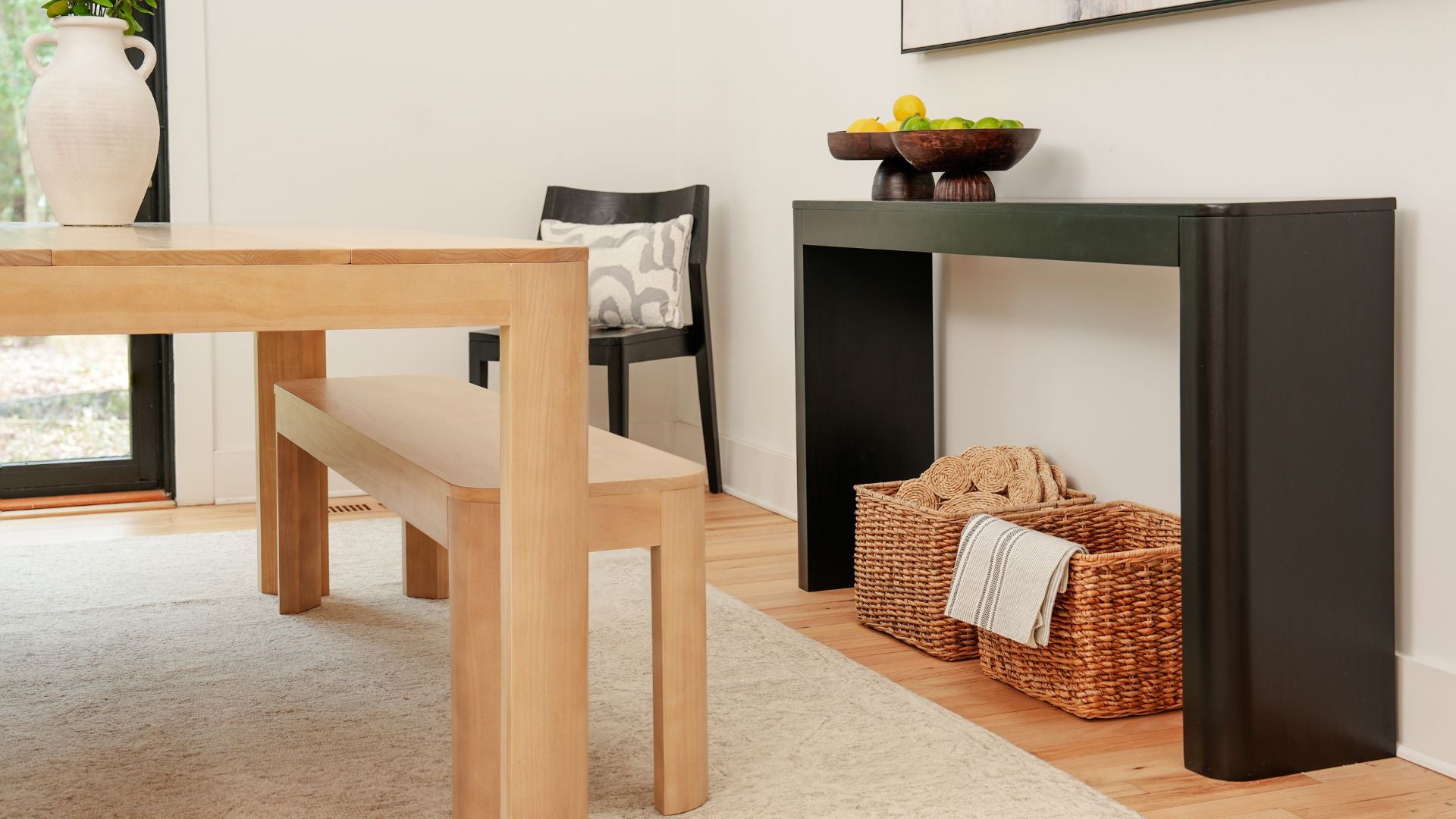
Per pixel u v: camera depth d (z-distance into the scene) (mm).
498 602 1521
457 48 3818
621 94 4023
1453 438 1780
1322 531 1791
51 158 2094
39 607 2578
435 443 1816
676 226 3635
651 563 1637
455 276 1376
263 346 2627
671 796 1637
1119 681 2008
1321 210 1747
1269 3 2043
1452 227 1763
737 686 2127
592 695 2082
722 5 3791
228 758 1811
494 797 1537
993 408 2781
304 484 2533
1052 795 1693
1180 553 1985
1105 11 2338
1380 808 1682
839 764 1801
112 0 2162
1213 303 1704
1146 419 2348
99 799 1670
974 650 2324
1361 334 1797
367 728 1933
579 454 1458
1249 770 1775
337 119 3701
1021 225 2002
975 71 2758
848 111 3195
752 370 3715
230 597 2660
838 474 2762
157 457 3744
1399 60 1830
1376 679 1855
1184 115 2225
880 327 2766
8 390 3617
